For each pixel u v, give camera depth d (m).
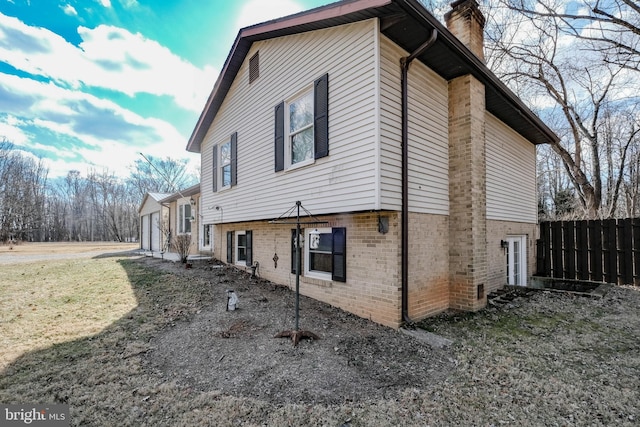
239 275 8.52
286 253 7.22
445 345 4.11
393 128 4.88
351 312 5.48
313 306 5.83
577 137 13.96
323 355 3.78
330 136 5.42
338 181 5.24
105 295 6.46
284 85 6.70
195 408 2.75
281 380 3.21
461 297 5.90
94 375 3.30
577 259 9.77
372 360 3.66
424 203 5.53
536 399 2.85
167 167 37.47
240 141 8.58
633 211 15.27
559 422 2.52
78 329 4.62
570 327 4.89
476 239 5.91
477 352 3.90
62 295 6.46
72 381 3.19
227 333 4.45
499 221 8.02
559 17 11.65
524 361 3.64
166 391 3.02
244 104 8.40
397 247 4.83
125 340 4.26
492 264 7.60
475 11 7.39
